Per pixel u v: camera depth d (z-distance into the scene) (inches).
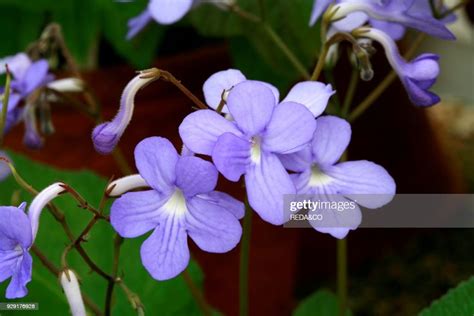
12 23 16.3
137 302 9.9
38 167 13.4
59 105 16.0
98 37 16.9
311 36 14.6
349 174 9.4
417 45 13.4
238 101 8.7
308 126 8.7
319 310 14.0
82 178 13.4
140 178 9.4
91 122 16.2
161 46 17.8
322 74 16.8
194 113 8.8
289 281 18.3
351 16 11.1
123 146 16.4
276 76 15.7
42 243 13.1
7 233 8.7
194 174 8.6
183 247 8.7
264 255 17.8
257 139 8.9
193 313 13.0
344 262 12.6
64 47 13.5
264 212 8.6
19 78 12.8
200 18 15.0
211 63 16.0
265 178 8.7
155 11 11.5
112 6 15.2
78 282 9.2
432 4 12.3
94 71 15.7
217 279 18.0
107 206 13.1
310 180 9.4
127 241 13.1
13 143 16.7
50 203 10.2
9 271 8.8
